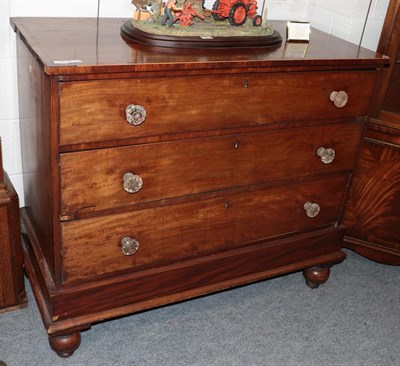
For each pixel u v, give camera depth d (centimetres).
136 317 164
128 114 121
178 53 130
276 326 166
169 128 129
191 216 146
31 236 158
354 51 155
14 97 164
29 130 144
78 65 111
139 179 130
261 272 168
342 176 168
